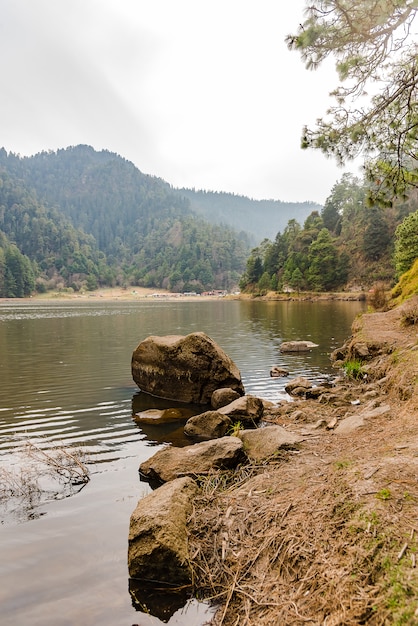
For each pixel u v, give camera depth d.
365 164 10.14
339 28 8.23
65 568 4.43
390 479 4.18
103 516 5.59
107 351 22.16
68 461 7.65
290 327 35.25
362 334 17.75
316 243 110.50
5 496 6.23
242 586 3.71
